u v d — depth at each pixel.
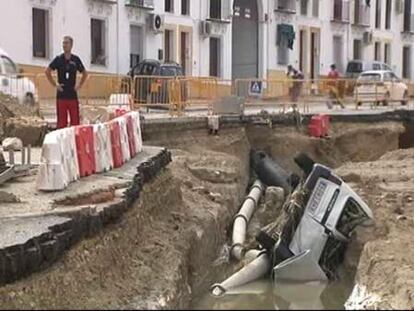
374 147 31.38
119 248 11.34
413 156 26.66
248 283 14.05
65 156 12.71
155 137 23.95
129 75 30.23
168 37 37.78
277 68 44.78
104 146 14.48
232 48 42.44
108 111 22.08
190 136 25.64
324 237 14.79
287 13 45.12
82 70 17.19
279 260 14.51
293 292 13.47
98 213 10.94
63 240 9.69
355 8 51.03
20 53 30.38
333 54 49.62
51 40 31.61
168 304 10.43
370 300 11.38
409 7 56.97
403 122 33.62
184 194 18.00
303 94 34.31
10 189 12.34
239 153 26.98
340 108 35.22
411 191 18.56
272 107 32.03
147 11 36.25
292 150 28.80
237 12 42.59
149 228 13.60
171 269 11.92
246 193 22.86
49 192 12.06
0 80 23.30
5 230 9.49
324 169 15.23
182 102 27.44
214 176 20.56
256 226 18.67
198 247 14.55
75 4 32.59
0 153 13.32
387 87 37.91
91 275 9.93
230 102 28.25
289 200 15.72
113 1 34.25
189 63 38.81
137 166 15.05
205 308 12.04
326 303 12.57
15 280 8.71
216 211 17.36
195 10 39.12
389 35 54.97
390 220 15.20
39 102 24.88
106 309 9.27
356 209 15.09
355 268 14.24
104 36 34.25
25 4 30.47
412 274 11.66
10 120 19.06
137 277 11.05
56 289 9.04
